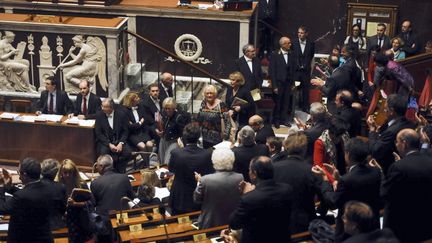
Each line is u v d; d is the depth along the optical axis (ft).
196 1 47.32
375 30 50.65
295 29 51.70
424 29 50.11
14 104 41.14
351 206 17.37
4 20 39.96
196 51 45.01
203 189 24.12
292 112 43.68
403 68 34.73
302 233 22.66
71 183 27.35
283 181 22.91
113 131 36.78
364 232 17.21
